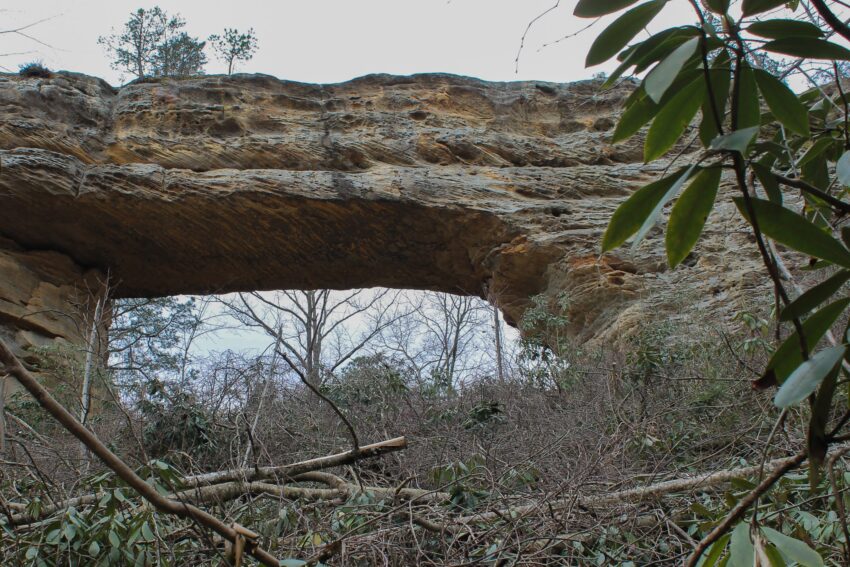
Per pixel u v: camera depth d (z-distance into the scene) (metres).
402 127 20.52
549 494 4.62
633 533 4.28
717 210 17.30
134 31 33.91
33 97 18.78
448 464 5.59
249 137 19.64
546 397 9.96
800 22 1.49
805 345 1.43
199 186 18.41
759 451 5.47
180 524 4.45
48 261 18.70
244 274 20.16
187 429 7.48
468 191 19.22
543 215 18.91
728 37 1.49
